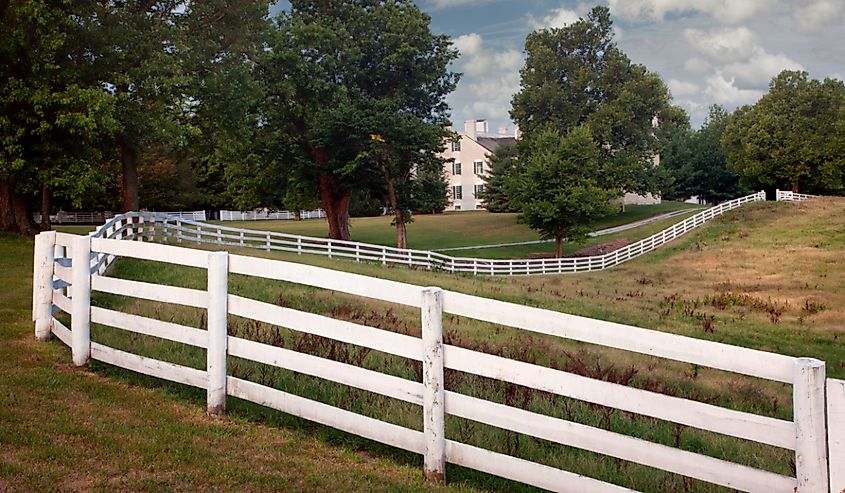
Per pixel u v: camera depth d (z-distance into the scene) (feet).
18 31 66.64
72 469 14.46
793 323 65.62
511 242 184.03
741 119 228.63
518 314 14.52
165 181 218.38
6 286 45.73
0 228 82.48
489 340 37.73
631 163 195.72
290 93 121.49
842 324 65.05
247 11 91.04
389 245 174.19
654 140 206.08
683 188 285.02
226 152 99.35
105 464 14.83
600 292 86.43
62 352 24.97
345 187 134.51
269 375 22.67
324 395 21.12
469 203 298.15
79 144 76.02
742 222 158.10
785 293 87.71
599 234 193.16
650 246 146.00
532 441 19.07
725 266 118.21
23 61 70.59
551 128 184.14
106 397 19.79
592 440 13.80
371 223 233.35
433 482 15.26
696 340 12.66
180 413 18.83
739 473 12.32
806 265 111.24
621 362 35.60
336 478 14.93
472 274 109.29
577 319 13.89
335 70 131.13
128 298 39.42
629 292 88.28
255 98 99.19
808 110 213.46
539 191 149.59
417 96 141.38
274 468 15.31
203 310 35.65
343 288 16.74
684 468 12.88
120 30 75.10
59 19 68.23
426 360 15.34
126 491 13.58
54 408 18.40
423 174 148.36
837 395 10.81
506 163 241.35
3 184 82.38
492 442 18.33
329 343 27.78
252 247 95.61
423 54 137.49
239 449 16.43
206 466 15.12
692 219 159.94
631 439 13.42
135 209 88.28
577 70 207.21
